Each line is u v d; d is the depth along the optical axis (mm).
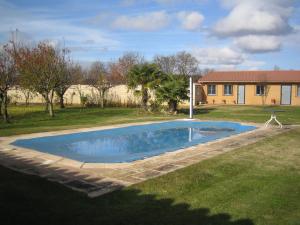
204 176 7465
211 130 18547
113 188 6531
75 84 34594
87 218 5172
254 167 8336
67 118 20844
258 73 38969
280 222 5125
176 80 24609
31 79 21672
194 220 5156
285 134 13898
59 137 13656
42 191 6293
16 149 10422
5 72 18453
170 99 24281
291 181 7180
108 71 42688
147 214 5355
